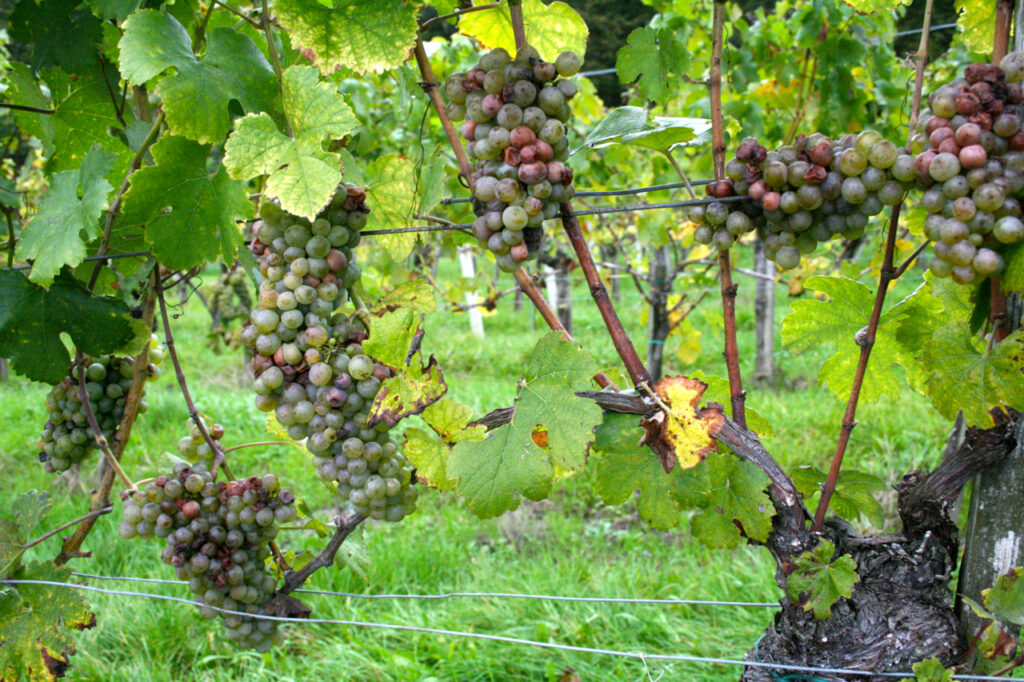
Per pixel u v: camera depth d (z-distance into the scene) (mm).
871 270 4418
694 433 1277
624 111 1476
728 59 3936
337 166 1181
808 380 8266
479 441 1296
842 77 3855
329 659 3217
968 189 1094
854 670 1438
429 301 1457
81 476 5406
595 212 1335
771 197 1232
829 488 1411
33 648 1714
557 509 5012
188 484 1576
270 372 1305
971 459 1438
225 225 1324
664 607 3555
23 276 1472
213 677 3186
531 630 3459
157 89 1231
